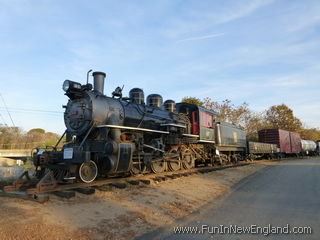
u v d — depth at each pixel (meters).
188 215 6.12
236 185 10.45
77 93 8.38
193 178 10.59
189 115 14.03
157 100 12.38
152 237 4.66
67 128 8.93
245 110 42.12
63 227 4.38
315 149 44.00
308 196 7.93
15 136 44.12
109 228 4.74
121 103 9.52
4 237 3.70
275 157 30.39
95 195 6.54
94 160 8.11
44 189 6.23
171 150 11.40
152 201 6.68
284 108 50.94
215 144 16.12
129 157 8.20
